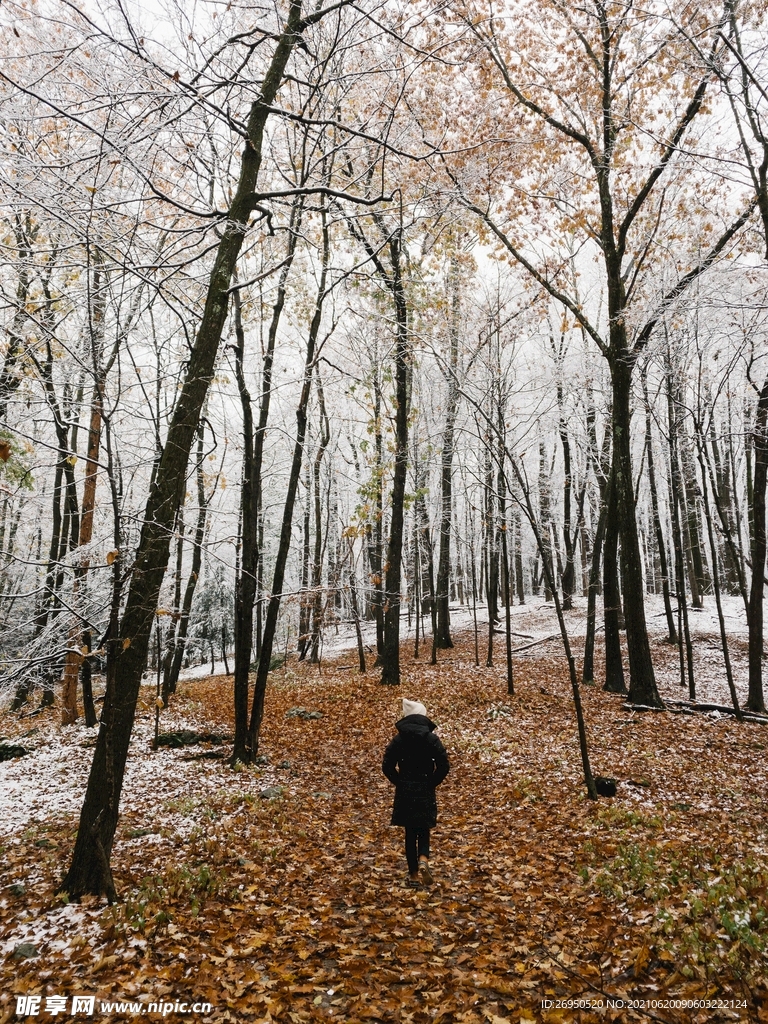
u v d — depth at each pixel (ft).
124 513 20.04
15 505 31.53
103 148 18.98
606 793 26.12
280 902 17.16
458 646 79.00
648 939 13.75
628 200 48.80
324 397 70.33
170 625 53.06
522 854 20.57
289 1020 11.73
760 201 29.63
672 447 49.52
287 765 34.37
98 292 20.99
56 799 29.07
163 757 36.37
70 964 13.29
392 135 26.99
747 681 53.98
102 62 18.65
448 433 61.36
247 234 21.91
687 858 19.04
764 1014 10.84
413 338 43.88
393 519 54.34
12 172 18.75
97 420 41.19
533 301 47.62
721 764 30.66
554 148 45.60
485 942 14.74
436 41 26.71
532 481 90.68
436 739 19.53
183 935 14.71
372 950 14.51
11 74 19.67
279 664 81.76
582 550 114.42
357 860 20.93
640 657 43.09
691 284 34.58
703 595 99.19
